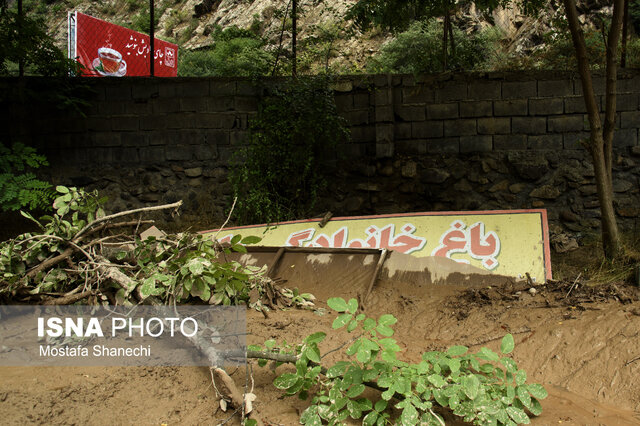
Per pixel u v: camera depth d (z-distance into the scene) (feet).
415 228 17.83
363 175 23.59
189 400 8.63
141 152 24.59
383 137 23.08
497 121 22.48
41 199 21.61
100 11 62.90
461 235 16.93
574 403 9.02
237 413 8.23
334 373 8.50
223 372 8.38
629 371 9.51
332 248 16.81
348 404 8.04
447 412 8.53
